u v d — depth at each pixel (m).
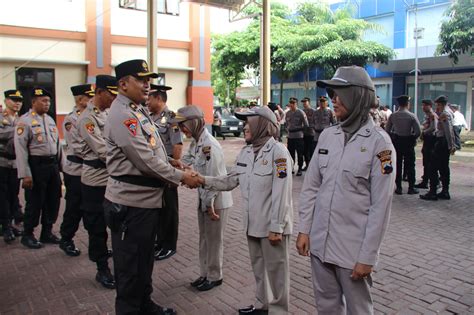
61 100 15.98
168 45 18.39
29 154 5.34
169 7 18.25
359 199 2.40
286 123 10.87
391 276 4.43
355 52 19.45
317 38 20.55
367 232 2.33
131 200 3.01
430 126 8.55
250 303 3.84
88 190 4.20
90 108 4.27
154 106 4.79
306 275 4.48
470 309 3.71
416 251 5.19
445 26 16.42
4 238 5.66
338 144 2.50
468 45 16.08
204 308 3.75
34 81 15.40
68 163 5.00
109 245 5.40
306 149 10.99
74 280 4.39
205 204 3.91
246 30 24.81
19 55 15.01
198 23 18.94
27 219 5.42
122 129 2.93
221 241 4.10
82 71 16.33
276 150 3.23
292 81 27.52
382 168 2.31
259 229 3.25
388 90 23.36
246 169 3.36
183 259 4.97
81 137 4.21
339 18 22.58
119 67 3.04
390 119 8.54
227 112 22.94
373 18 23.81
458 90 20.84
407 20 22.27
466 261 4.86
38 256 5.11
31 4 15.08
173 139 4.72
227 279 4.38
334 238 2.45
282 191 3.15
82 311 3.73
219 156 4.01
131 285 3.04
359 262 2.32
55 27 15.59
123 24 17.06
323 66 21.11
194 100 19.14
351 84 2.39
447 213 7.02
